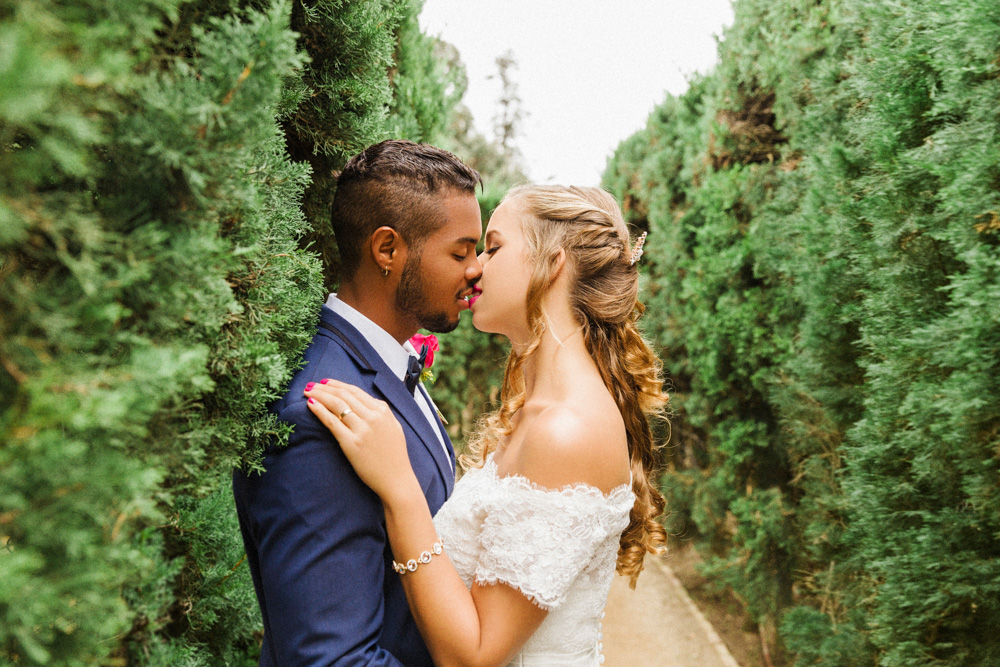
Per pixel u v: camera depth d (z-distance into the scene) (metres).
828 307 2.98
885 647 2.48
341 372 1.47
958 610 2.22
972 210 1.95
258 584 1.60
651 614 5.43
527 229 1.60
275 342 1.29
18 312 0.70
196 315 0.95
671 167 6.11
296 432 1.32
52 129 0.70
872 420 2.59
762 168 4.35
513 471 1.42
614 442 1.42
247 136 0.89
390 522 1.35
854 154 2.82
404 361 1.67
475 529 1.46
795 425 3.62
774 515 4.02
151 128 0.80
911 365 2.32
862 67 2.61
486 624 1.33
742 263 4.37
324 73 1.83
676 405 6.13
